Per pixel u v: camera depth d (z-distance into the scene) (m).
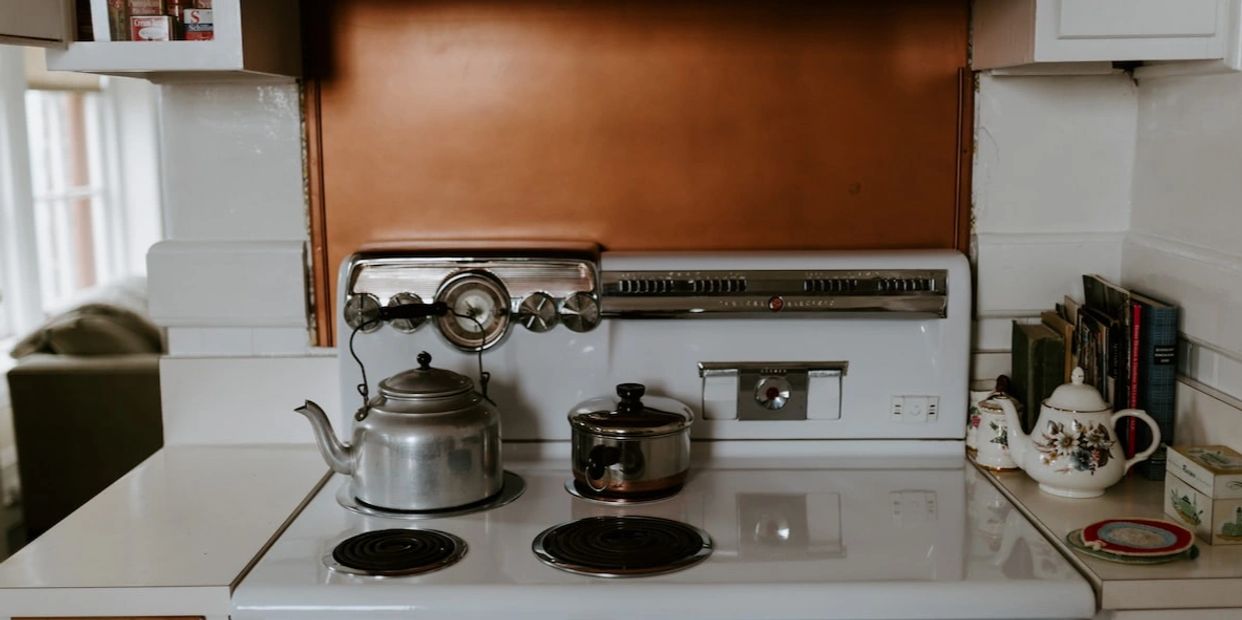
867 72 1.93
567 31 1.92
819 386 1.90
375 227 1.96
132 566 1.43
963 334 1.88
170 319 1.97
